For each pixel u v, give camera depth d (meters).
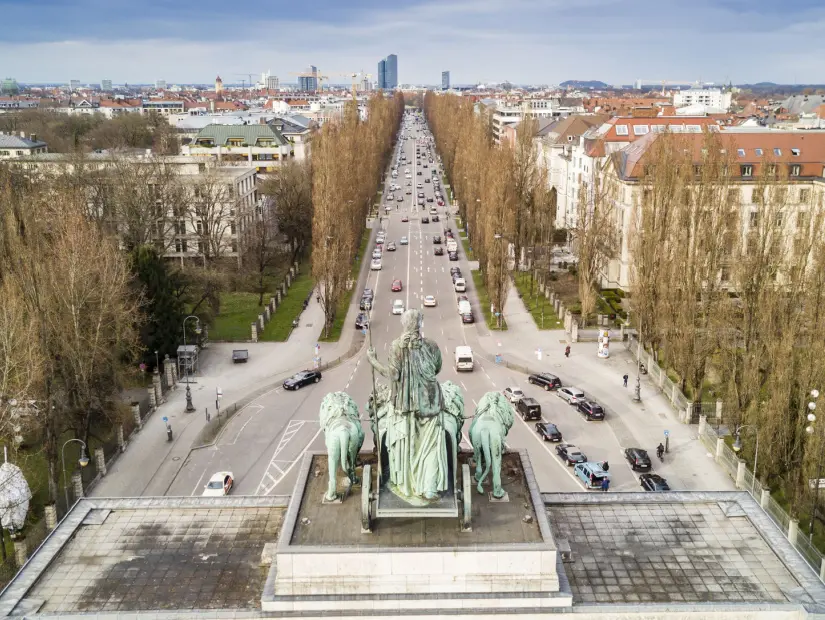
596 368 98.62
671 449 76.25
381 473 39.59
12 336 64.12
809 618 35.69
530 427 82.06
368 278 146.75
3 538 59.56
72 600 37.62
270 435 80.19
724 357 77.31
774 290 78.81
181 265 127.19
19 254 72.06
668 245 93.38
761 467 65.38
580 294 113.75
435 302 128.75
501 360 101.00
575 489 68.25
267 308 120.19
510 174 139.62
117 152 171.25
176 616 35.91
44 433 70.62
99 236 93.75
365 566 35.81
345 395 43.62
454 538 36.81
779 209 87.56
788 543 41.06
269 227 160.12
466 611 35.66
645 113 180.75
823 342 65.44
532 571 36.00
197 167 163.00
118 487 69.50
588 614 35.81
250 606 36.91
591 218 118.06
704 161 94.00
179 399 89.56
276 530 43.22
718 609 36.00
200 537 42.62
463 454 44.59
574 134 196.25
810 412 60.84
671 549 41.19
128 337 83.81
